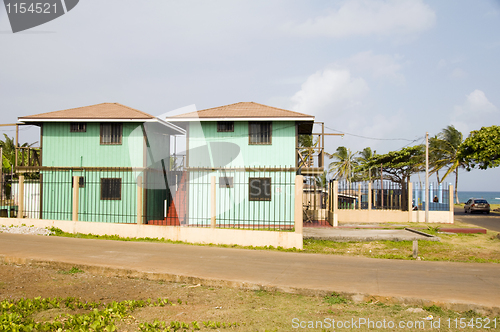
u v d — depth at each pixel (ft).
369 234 46.80
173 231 39.50
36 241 37.60
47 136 60.59
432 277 24.77
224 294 21.84
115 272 26.30
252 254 32.65
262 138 60.08
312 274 25.43
